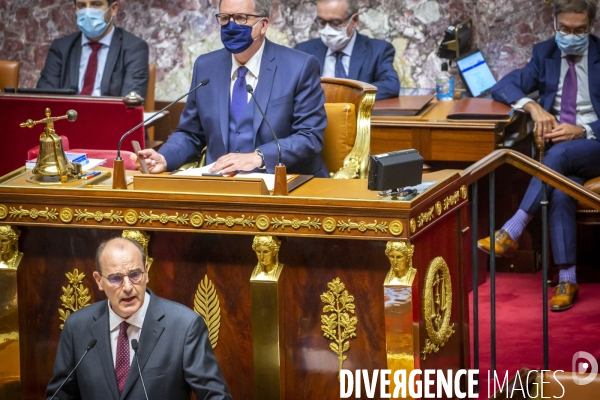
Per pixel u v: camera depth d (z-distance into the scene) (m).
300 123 12.49
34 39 22.81
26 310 11.06
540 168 11.84
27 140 16.30
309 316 10.37
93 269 10.86
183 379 9.50
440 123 17.00
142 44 20.00
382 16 21.00
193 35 22.06
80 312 9.61
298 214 9.95
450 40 19.78
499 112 16.97
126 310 9.25
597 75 17.30
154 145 18.64
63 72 20.03
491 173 11.86
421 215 9.92
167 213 10.30
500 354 13.25
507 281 16.47
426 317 10.28
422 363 10.23
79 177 11.04
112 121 16.17
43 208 10.59
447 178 10.62
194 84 12.92
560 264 15.30
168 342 9.41
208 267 10.59
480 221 17.39
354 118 13.32
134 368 9.35
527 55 20.36
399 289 9.72
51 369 11.16
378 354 10.23
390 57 19.53
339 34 19.14
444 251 10.84
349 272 10.16
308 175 11.52
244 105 12.61
